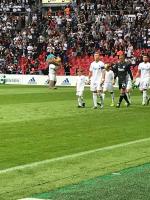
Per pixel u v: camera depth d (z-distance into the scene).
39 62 64.50
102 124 22.52
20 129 20.66
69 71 62.41
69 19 69.88
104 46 63.62
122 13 68.75
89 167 13.23
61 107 31.16
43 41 67.25
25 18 72.69
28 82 61.97
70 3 72.88
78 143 17.20
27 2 75.06
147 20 66.56
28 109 29.50
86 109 30.05
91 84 31.05
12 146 16.55
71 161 14.00
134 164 13.66
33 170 12.84
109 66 33.22
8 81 63.28
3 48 68.25
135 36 64.69
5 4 76.00
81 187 11.26
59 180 11.81
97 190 11.04
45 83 60.66
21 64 65.44
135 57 60.91
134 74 57.72
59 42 66.19
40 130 20.38
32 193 10.70
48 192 10.80
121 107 32.00
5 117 25.08
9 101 35.47
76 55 64.38
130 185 11.48
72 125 22.09
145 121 23.84
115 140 17.89
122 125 22.22
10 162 13.91
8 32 70.69
